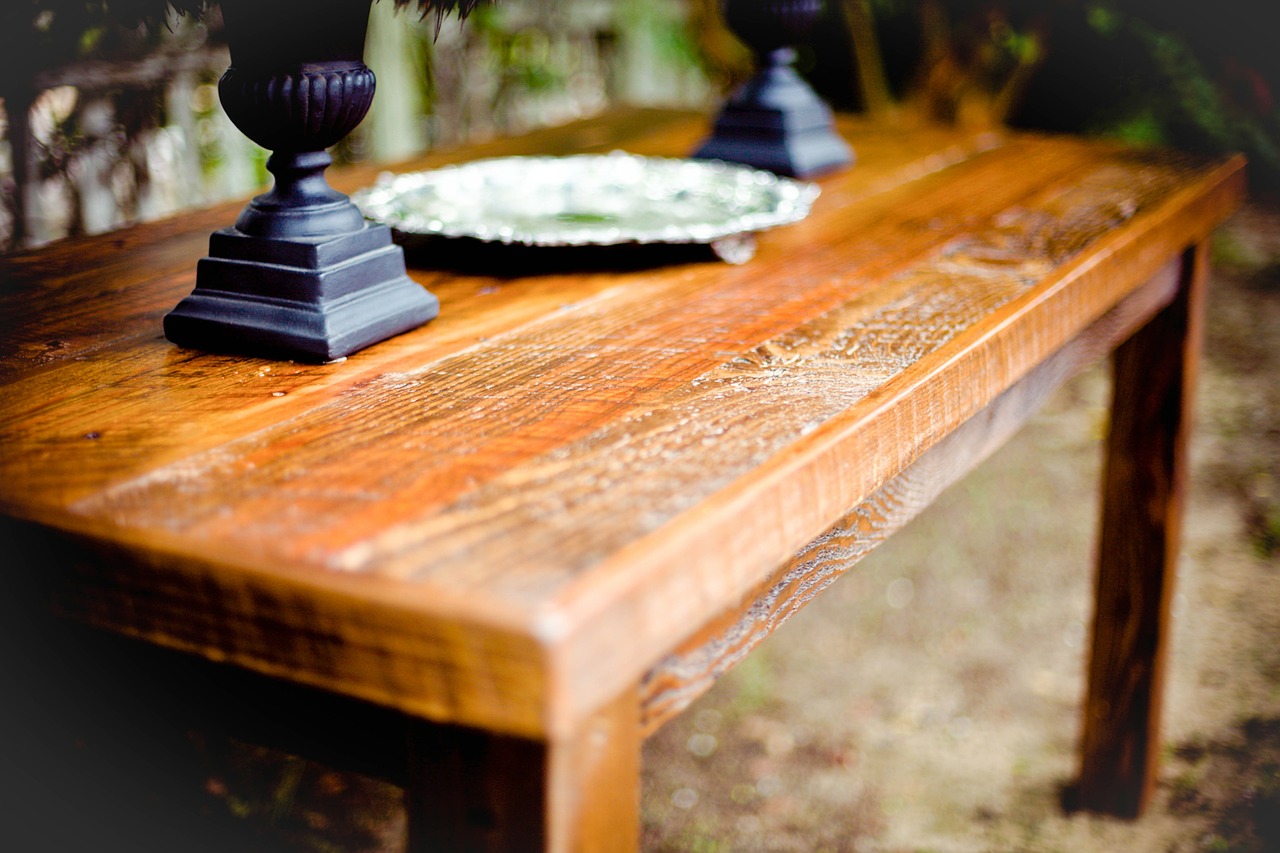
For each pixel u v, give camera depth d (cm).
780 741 247
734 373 94
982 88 461
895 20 472
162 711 83
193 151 296
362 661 57
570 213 149
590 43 470
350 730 76
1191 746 245
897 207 165
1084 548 329
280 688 78
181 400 88
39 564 67
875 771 238
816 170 184
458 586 56
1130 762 220
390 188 153
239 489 70
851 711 258
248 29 93
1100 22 444
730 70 472
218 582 60
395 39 371
